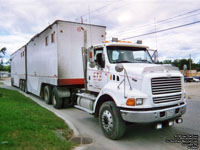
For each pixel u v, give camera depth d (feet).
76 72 25.77
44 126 15.25
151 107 12.60
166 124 14.03
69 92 26.66
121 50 17.37
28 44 41.78
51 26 26.45
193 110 26.25
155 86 12.91
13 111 18.56
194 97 41.24
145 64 16.37
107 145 13.37
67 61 25.04
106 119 14.82
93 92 19.17
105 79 16.42
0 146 10.48
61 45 24.57
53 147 11.46
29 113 19.03
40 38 32.45
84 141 14.10
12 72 66.85
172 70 14.42
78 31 25.84
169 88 13.61
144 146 13.30
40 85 33.22
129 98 12.65
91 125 18.62
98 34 27.43
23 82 48.32
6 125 13.87
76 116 22.44
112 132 14.16
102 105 15.35
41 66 32.35
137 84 13.03
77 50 25.81
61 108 27.22
